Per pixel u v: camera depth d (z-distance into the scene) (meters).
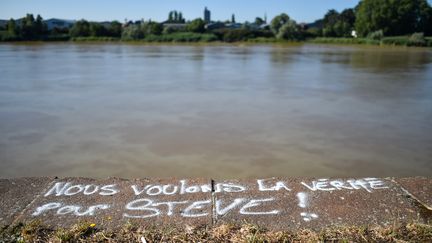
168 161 5.46
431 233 2.85
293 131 6.99
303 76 15.59
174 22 115.88
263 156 5.67
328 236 2.82
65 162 5.41
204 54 29.86
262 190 3.57
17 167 5.21
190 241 2.77
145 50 35.50
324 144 6.24
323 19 89.19
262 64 21.12
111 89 11.73
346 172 5.12
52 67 18.41
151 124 7.43
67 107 8.96
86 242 2.75
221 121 7.70
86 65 19.69
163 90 11.63
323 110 8.81
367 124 7.54
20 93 10.83
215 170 5.14
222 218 3.09
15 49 34.78
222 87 12.35
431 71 17.91
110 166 5.27
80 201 3.36
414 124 7.57
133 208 3.24
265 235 2.82
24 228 2.90
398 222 3.02
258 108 8.98
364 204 3.31
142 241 2.76
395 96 10.82
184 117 8.02
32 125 7.30
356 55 29.72
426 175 5.04
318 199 3.40
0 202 3.33
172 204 3.30
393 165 5.37
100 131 6.93
